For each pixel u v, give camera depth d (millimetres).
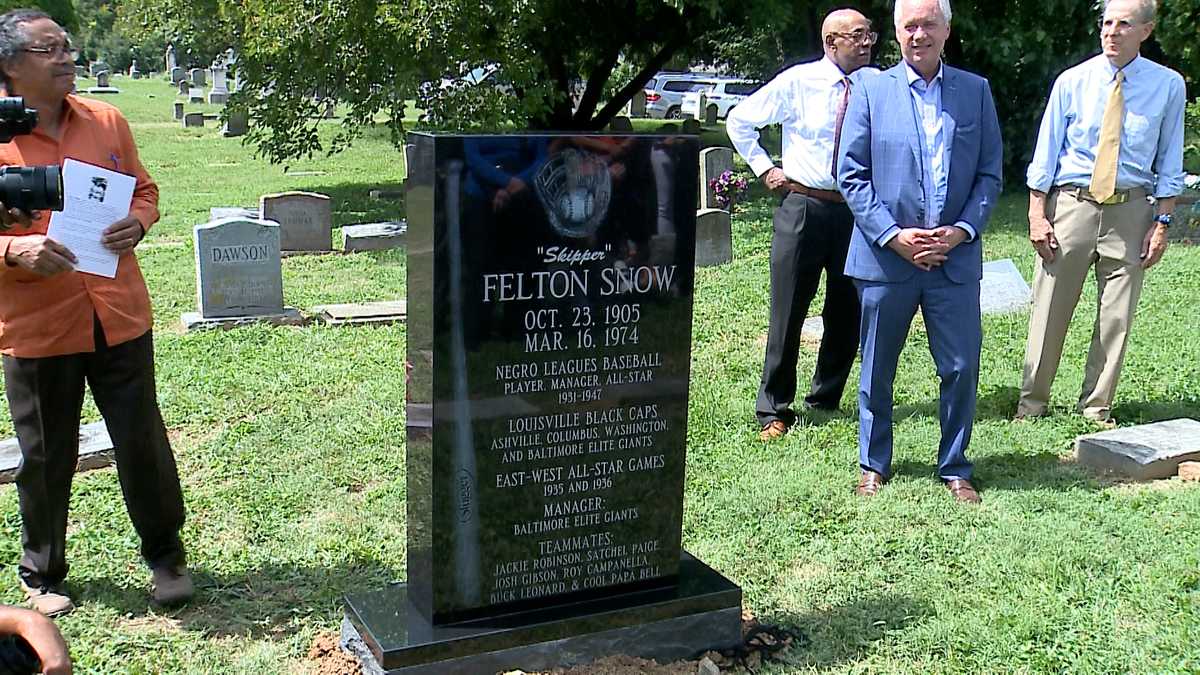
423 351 3496
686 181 3658
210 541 4855
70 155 3900
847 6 15609
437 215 3340
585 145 3490
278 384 7164
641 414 3750
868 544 4727
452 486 3531
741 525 4965
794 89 6020
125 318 4035
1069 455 5848
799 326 6184
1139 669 3721
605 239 3576
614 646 3764
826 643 3945
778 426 6215
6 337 3938
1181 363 7383
